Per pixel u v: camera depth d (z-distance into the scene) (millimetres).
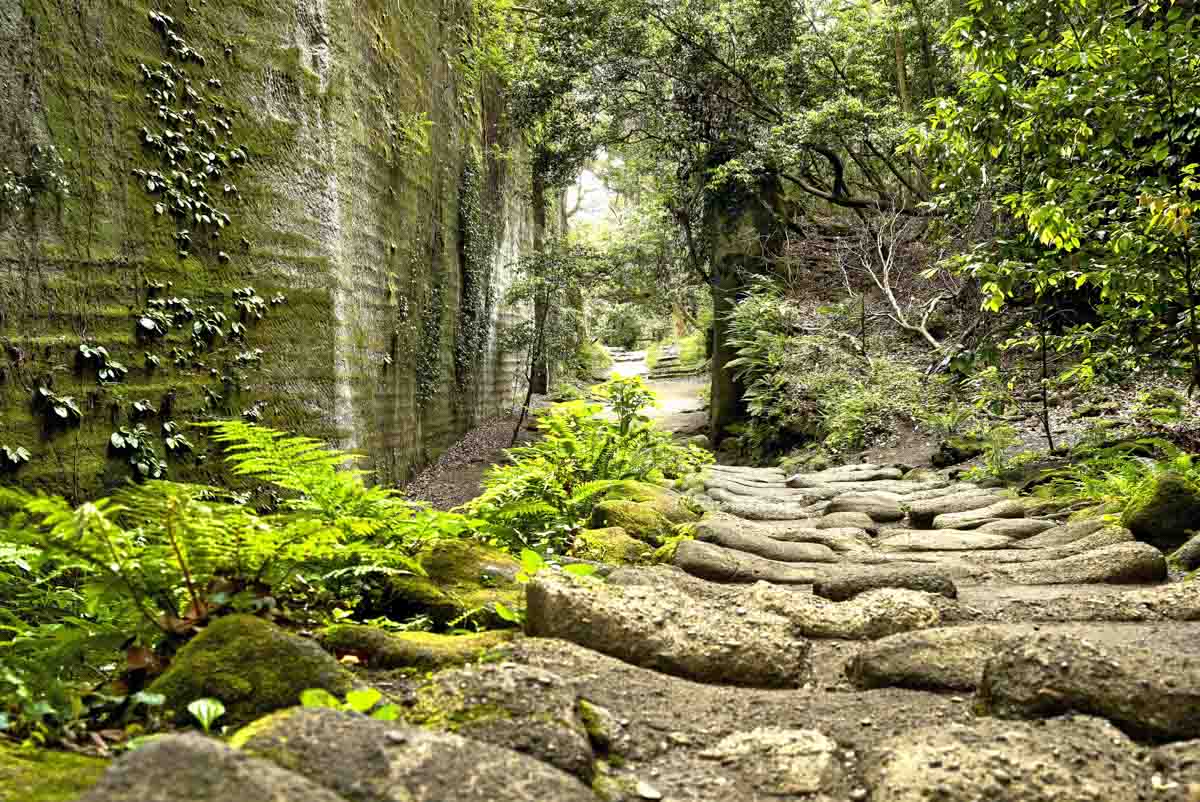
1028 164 6070
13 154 4453
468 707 1771
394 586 2840
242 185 6480
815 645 2557
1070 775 1502
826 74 14695
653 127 15094
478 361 15961
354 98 8555
